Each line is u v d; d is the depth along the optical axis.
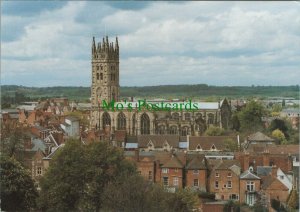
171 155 172.50
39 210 131.00
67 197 126.19
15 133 176.50
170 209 123.06
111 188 119.62
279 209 143.12
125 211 117.38
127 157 171.00
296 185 152.25
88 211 124.44
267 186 150.00
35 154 166.38
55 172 129.12
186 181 163.75
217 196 157.88
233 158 181.75
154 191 121.06
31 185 132.38
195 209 133.25
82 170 127.31
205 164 166.75
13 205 129.88
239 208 141.88
